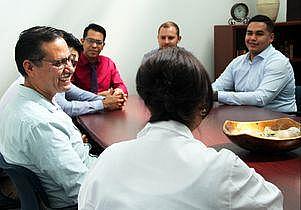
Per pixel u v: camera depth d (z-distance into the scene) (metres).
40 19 3.59
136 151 0.92
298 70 4.32
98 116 2.54
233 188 0.83
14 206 1.91
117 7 3.85
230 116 2.40
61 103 2.56
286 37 4.24
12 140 1.59
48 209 1.58
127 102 2.98
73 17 3.71
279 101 3.10
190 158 0.87
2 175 1.88
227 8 4.29
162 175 0.87
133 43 3.97
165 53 0.91
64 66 1.73
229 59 4.02
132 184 0.88
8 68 3.55
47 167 1.54
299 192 1.25
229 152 0.90
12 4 3.47
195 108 0.90
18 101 1.64
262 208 0.86
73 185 1.55
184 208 0.83
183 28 4.15
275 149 1.59
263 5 4.04
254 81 3.17
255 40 3.10
